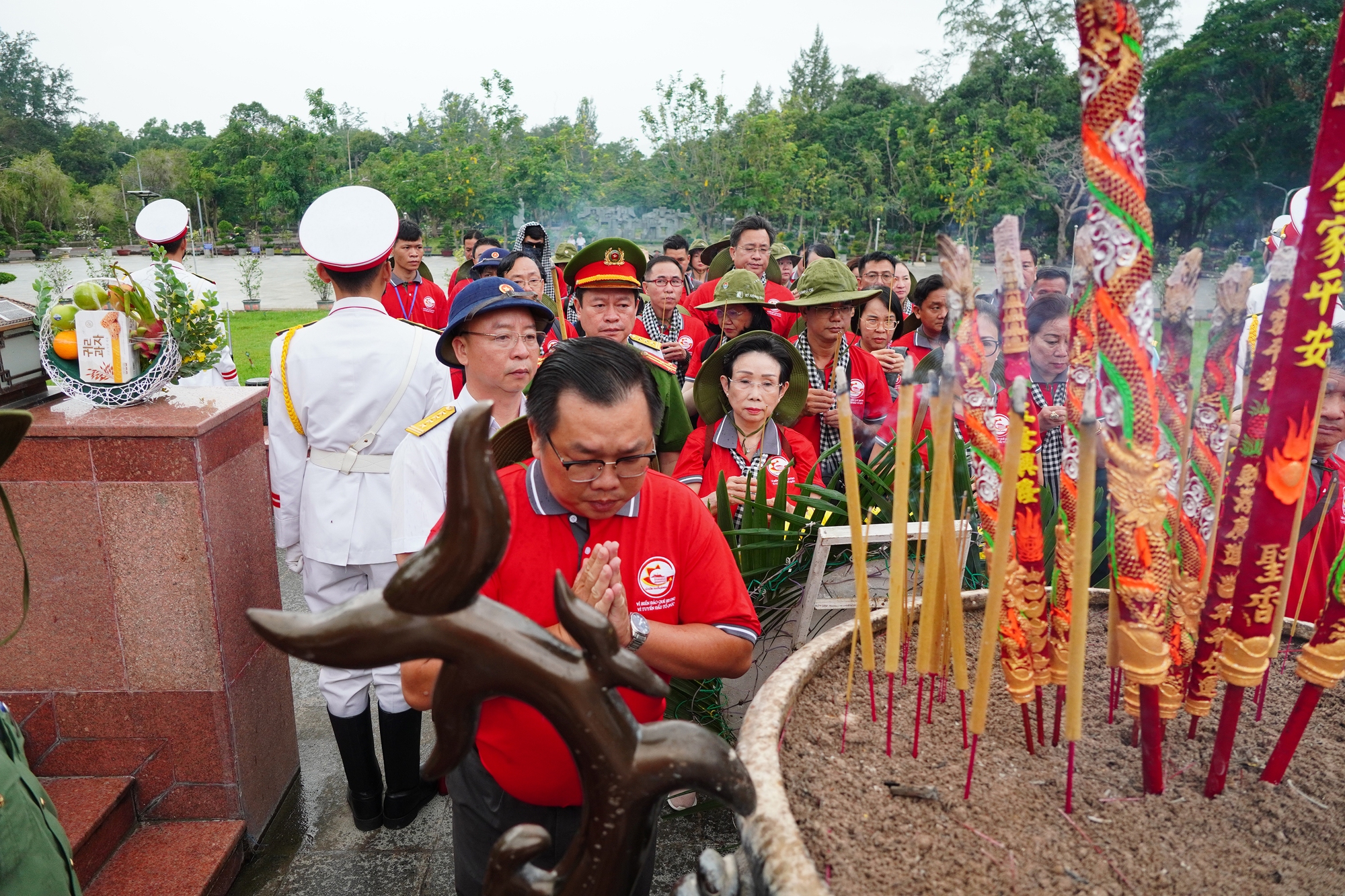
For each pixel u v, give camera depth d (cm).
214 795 239
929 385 100
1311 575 176
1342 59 83
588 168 3459
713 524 154
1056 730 111
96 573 223
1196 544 103
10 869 127
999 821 97
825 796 101
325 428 245
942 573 107
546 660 74
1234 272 101
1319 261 87
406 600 71
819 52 5228
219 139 4666
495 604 75
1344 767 107
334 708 247
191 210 4212
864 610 107
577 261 316
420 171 2820
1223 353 103
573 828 151
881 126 3008
